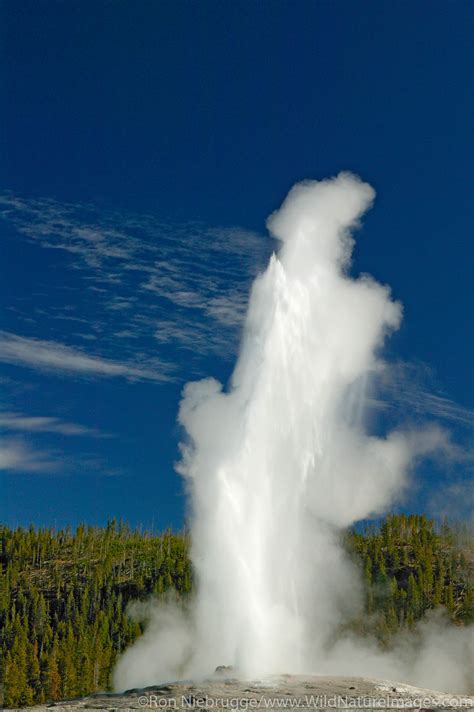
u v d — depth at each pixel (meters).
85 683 133.25
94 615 177.88
